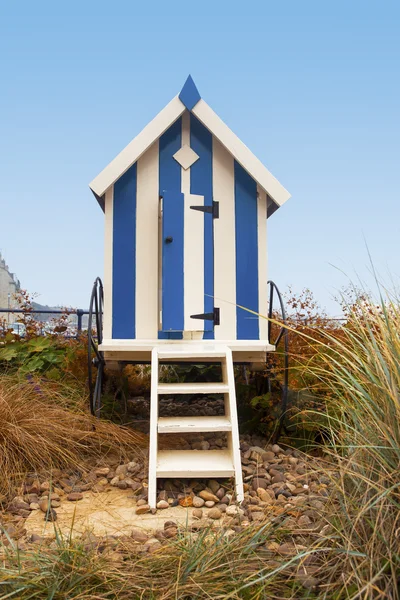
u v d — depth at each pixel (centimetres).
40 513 378
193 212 555
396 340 283
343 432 339
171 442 547
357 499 273
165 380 784
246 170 564
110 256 554
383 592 218
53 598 243
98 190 538
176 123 567
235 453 430
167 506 393
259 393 634
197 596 244
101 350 528
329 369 512
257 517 340
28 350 711
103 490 429
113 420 609
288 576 261
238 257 567
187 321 545
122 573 259
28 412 486
